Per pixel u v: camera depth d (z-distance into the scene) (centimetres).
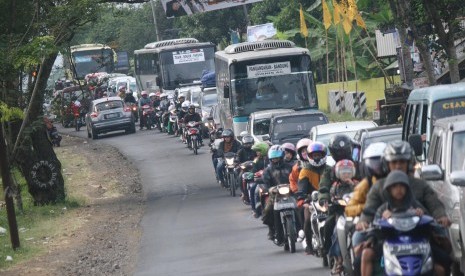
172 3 9812
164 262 4166
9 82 6109
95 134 12556
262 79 7975
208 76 11812
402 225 2094
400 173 2112
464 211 2748
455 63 6500
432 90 3812
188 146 9762
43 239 5356
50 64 6506
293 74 7988
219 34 16475
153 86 13838
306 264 3591
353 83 11512
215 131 8425
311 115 6406
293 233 3906
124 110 12669
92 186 8069
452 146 3009
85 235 5406
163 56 13150
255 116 6981
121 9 6944
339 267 2878
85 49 17338
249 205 5866
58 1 6294
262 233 4703
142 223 5703
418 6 6606
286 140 6247
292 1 12706
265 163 5181
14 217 4962
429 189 2219
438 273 2158
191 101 11831
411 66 7806
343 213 2886
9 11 6000
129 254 4603
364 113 10431
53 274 4203
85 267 4331
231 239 4625
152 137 11944
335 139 2962
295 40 12794
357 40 11769
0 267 4478
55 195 6994
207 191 7012
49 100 7181
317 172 3531
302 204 3562
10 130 6406
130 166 9169
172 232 5162
